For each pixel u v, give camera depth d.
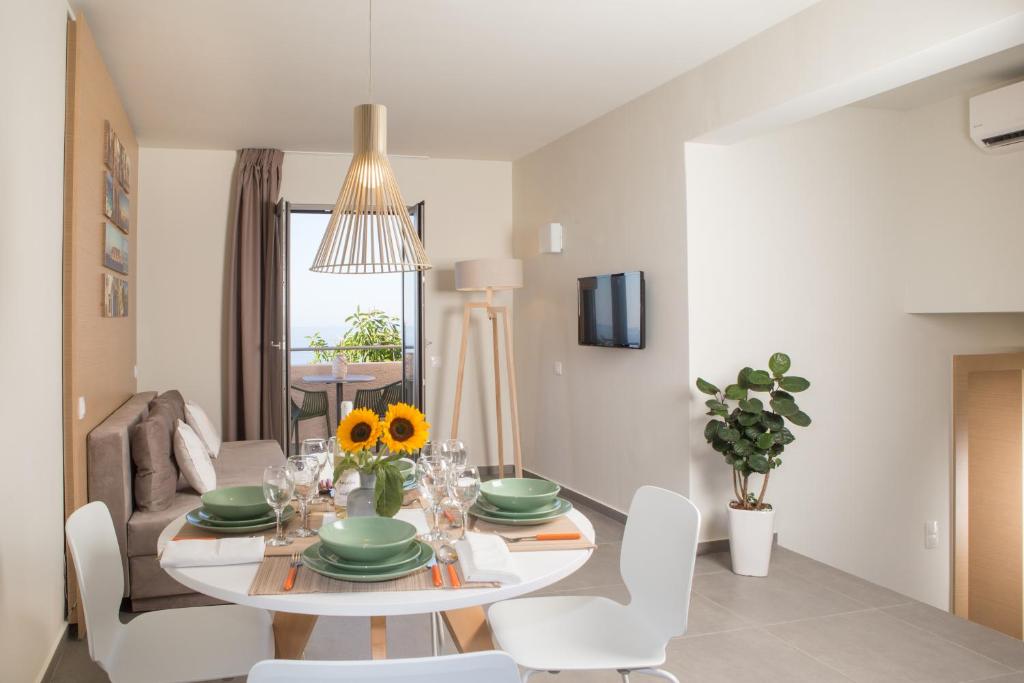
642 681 2.90
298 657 2.24
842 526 4.77
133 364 5.55
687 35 3.76
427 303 6.69
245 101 4.82
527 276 6.56
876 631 3.38
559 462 6.01
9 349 2.32
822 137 4.69
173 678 1.96
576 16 3.53
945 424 5.06
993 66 4.13
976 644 3.24
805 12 3.45
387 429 2.09
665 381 4.59
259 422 6.14
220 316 6.17
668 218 4.52
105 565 2.18
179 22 3.54
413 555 1.83
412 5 3.38
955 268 4.62
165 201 6.07
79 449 3.22
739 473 4.46
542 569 1.82
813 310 4.67
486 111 5.15
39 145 2.70
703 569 4.19
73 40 3.19
